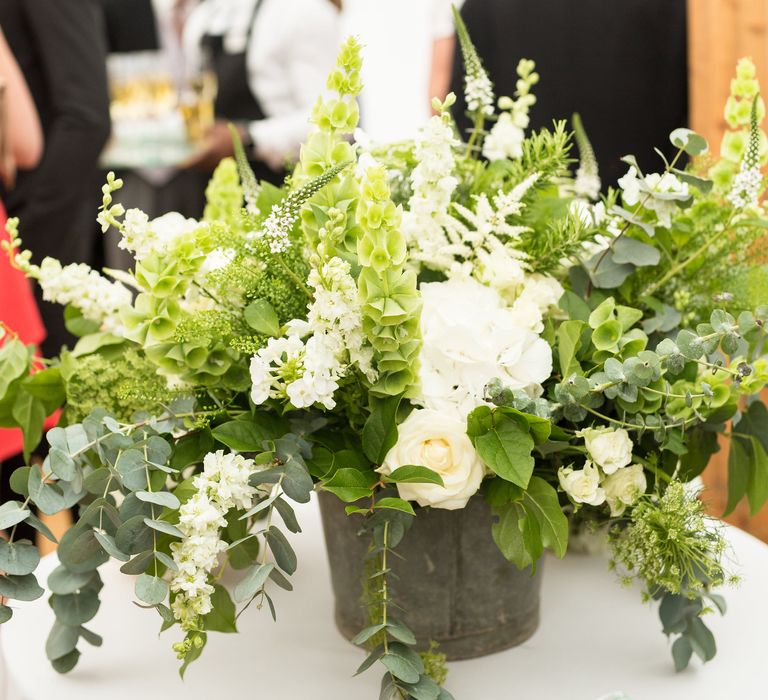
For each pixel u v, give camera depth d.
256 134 2.36
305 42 2.35
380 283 0.68
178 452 0.79
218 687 0.85
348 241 0.73
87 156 2.28
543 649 0.90
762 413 0.85
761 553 1.08
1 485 1.88
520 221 0.85
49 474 0.74
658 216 0.82
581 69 1.79
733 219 0.87
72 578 0.83
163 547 0.75
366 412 0.78
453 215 0.85
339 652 0.91
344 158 0.74
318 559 1.10
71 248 2.32
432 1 2.32
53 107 2.24
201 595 0.71
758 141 0.81
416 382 0.74
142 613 0.99
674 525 0.73
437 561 0.83
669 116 1.82
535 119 1.84
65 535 0.73
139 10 2.45
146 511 0.72
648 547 0.73
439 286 0.77
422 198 0.77
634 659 0.88
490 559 0.85
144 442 0.73
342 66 0.74
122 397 0.79
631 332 0.77
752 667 0.87
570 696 0.82
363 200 0.68
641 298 0.86
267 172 2.40
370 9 2.59
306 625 0.96
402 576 0.84
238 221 0.90
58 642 0.86
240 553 0.81
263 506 0.69
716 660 0.88
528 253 0.84
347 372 0.73
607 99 1.80
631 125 1.82
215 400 0.79
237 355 0.77
